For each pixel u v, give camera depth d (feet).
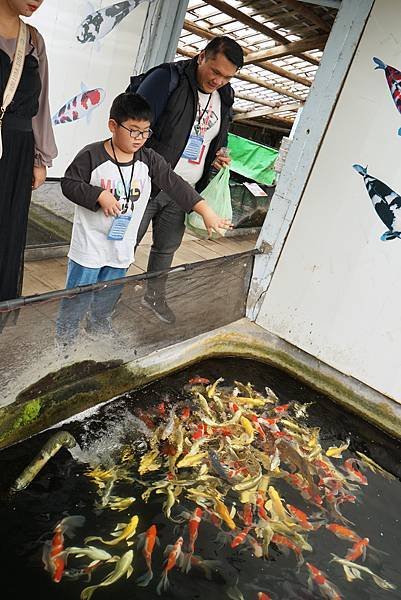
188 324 10.10
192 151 10.02
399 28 9.23
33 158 7.79
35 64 7.09
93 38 11.88
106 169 7.92
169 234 10.94
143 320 8.72
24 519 6.41
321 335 11.15
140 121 7.45
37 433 7.72
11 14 6.58
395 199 9.77
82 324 7.45
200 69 9.03
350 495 8.52
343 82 10.02
